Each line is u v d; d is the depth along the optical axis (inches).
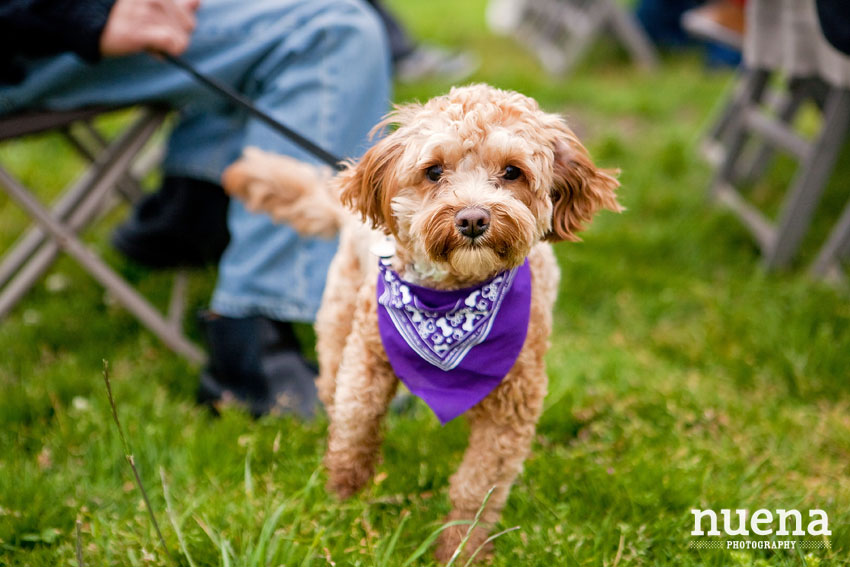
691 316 145.3
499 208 73.7
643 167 202.5
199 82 116.4
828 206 185.0
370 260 87.4
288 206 101.0
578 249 165.8
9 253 159.9
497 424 83.5
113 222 174.1
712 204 186.2
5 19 101.2
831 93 159.5
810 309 138.6
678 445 106.0
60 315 138.8
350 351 86.7
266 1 115.9
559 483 96.1
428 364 81.0
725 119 200.5
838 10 133.8
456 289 79.6
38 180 190.2
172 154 130.9
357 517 87.4
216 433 103.6
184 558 82.0
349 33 111.5
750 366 127.0
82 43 103.2
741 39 188.5
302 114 110.7
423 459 101.3
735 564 83.9
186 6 112.3
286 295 111.0
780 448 107.1
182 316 138.7
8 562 83.8
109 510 92.3
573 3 316.5
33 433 105.5
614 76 290.8
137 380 119.9
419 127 77.9
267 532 77.1
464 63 281.1
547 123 81.0
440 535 87.7
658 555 86.7
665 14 315.6
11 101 112.2
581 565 82.7
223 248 152.0
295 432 104.1
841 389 121.0
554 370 121.8
